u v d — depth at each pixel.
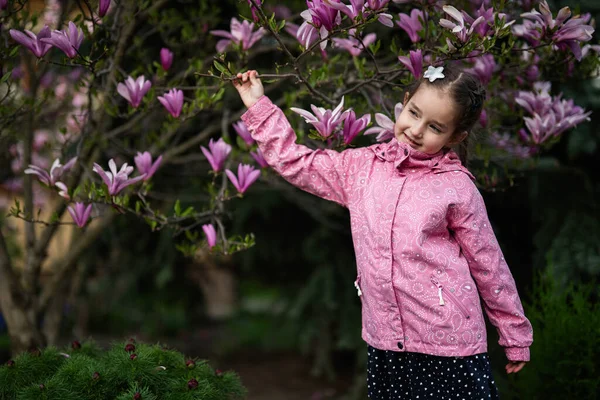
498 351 3.00
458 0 2.21
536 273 3.15
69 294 4.14
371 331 1.72
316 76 2.17
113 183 1.96
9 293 2.68
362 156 1.78
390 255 1.64
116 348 1.98
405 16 2.04
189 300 5.06
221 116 3.29
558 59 2.18
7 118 2.31
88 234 2.91
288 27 2.28
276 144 1.79
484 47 1.72
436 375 1.65
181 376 1.87
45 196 4.27
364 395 3.68
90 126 2.62
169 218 2.23
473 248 1.66
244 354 5.50
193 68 2.51
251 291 7.90
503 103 2.41
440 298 1.61
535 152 2.31
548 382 2.47
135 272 4.45
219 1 3.25
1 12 2.07
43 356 1.94
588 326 2.42
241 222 4.04
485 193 3.31
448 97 1.60
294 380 4.68
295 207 4.32
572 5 2.85
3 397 1.80
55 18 2.79
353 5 1.61
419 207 1.65
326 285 3.85
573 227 3.08
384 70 2.25
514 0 2.18
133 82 2.09
